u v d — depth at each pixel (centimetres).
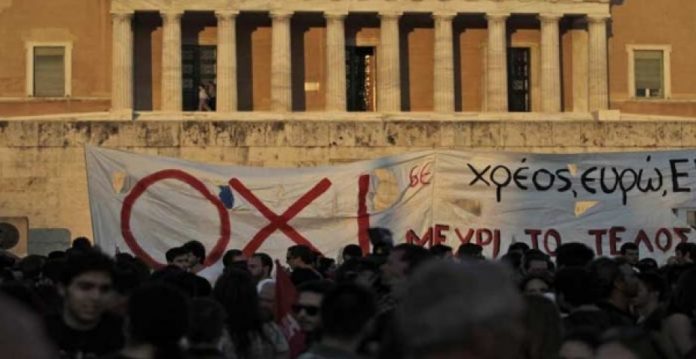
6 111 8100
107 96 8156
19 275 2398
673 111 8538
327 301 1288
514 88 8456
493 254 3472
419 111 8312
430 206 3466
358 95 8400
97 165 3316
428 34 8419
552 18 8200
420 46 8412
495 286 762
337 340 1280
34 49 8162
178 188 3328
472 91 8425
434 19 8156
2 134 6938
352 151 7150
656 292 2039
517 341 766
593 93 8269
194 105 8262
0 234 4856
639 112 8494
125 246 3294
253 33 8312
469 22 8419
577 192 3522
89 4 8181
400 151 7162
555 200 3509
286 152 7112
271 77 8144
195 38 8262
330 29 8062
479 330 752
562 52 8494
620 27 8525
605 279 1845
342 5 8056
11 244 6875
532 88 8450
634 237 3538
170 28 7975
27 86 8131
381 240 2869
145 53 8194
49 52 8162
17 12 8156
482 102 8400
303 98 8331
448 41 8138
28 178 6944
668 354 1409
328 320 1281
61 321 1451
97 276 1430
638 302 2009
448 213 3472
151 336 1177
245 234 3362
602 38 8269
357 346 1294
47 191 6950
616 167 3538
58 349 1433
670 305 1739
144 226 3306
